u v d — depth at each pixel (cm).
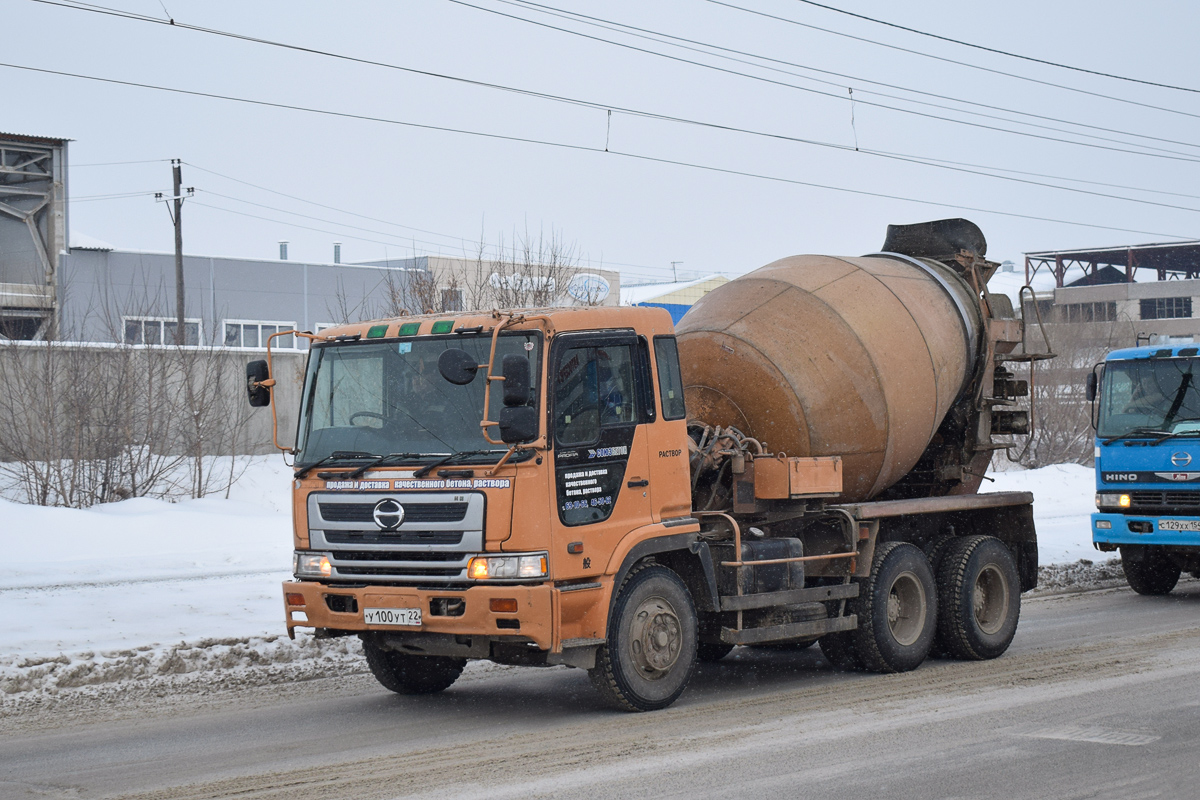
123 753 718
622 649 794
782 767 645
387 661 900
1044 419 3528
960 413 1160
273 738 756
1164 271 7050
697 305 1078
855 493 1058
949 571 1058
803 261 1091
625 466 801
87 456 2045
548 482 744
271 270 4419
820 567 980
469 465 748
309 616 808
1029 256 7069
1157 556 1470
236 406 2367
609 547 780
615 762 663
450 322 782
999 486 2858
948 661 1069
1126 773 627
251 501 2158
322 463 800
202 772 662
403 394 789
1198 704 802
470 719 814
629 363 820
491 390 759
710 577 858
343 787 619
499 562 736
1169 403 1401
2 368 2030
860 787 602
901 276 1121
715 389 1001
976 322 1162
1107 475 1440
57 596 1304
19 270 2956
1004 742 700
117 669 965
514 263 2541
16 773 671
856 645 983
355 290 4609
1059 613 1344
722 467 953
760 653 1142
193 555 1666
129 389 2109
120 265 4050
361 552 784
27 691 912
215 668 1004
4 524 1722
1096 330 4691
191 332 3631
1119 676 919
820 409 988
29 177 2947
